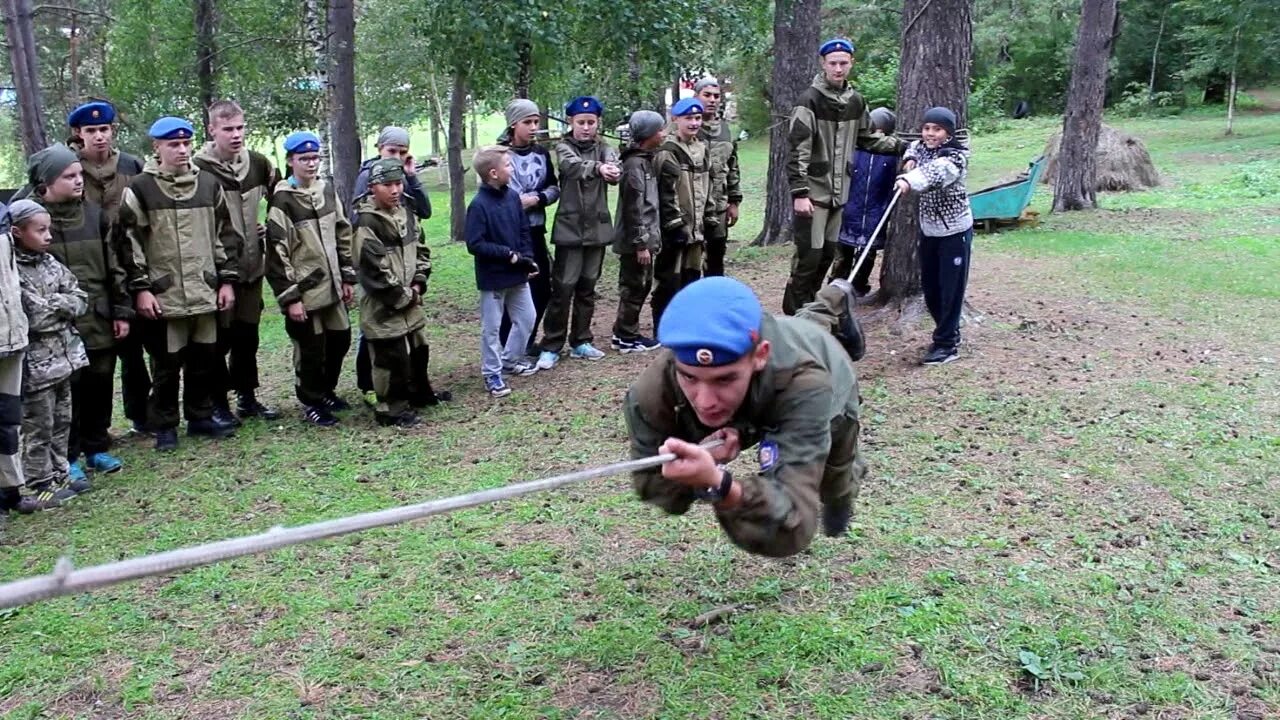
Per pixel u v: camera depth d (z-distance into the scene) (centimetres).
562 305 860
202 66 1678
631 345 906
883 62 3547
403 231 721
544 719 360
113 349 656
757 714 358
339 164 1252
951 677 373
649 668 387
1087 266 1230
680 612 426
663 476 285
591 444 654
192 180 676
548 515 534
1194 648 390
